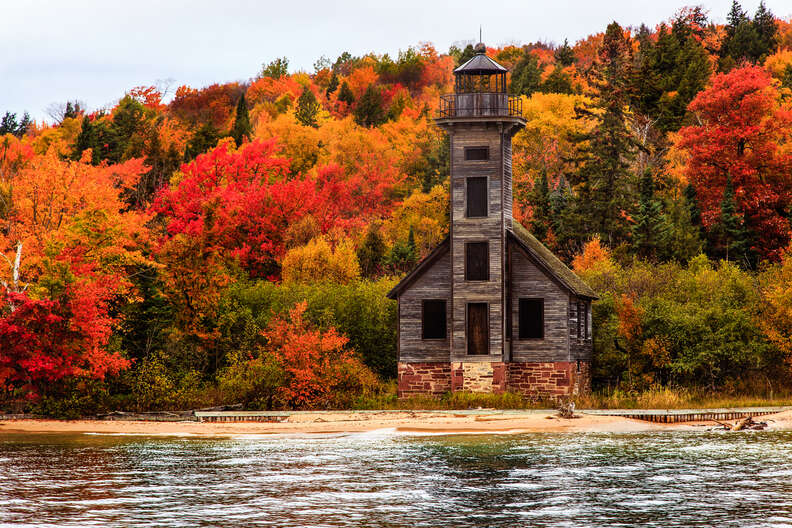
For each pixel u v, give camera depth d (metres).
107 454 60.69
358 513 42.69
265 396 84.69
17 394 82.62
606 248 132.12
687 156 179.25
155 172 176.75
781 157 146.50
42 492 47.22
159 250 98.19
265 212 136.88
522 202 161.25
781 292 91.00
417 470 54.09
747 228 131.12
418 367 89.19
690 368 90.12
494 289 87.12
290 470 54.06
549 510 43.34
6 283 83.62
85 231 87.94
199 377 89.44
